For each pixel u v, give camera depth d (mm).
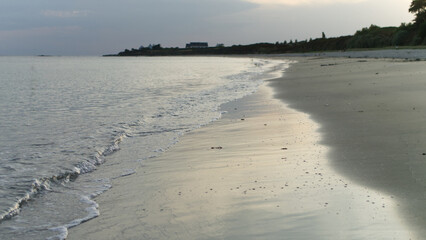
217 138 11250
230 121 13867
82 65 102625
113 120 15211
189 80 37656
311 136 10344
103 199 6859
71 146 10875
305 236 4863
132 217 5961
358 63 45500
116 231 5520
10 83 38188
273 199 6176
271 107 16406
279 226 5215
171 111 17078
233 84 29922
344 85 22297
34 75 53750
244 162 8492
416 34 88750
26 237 5465
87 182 7859
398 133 9688
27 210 6430
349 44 121125
